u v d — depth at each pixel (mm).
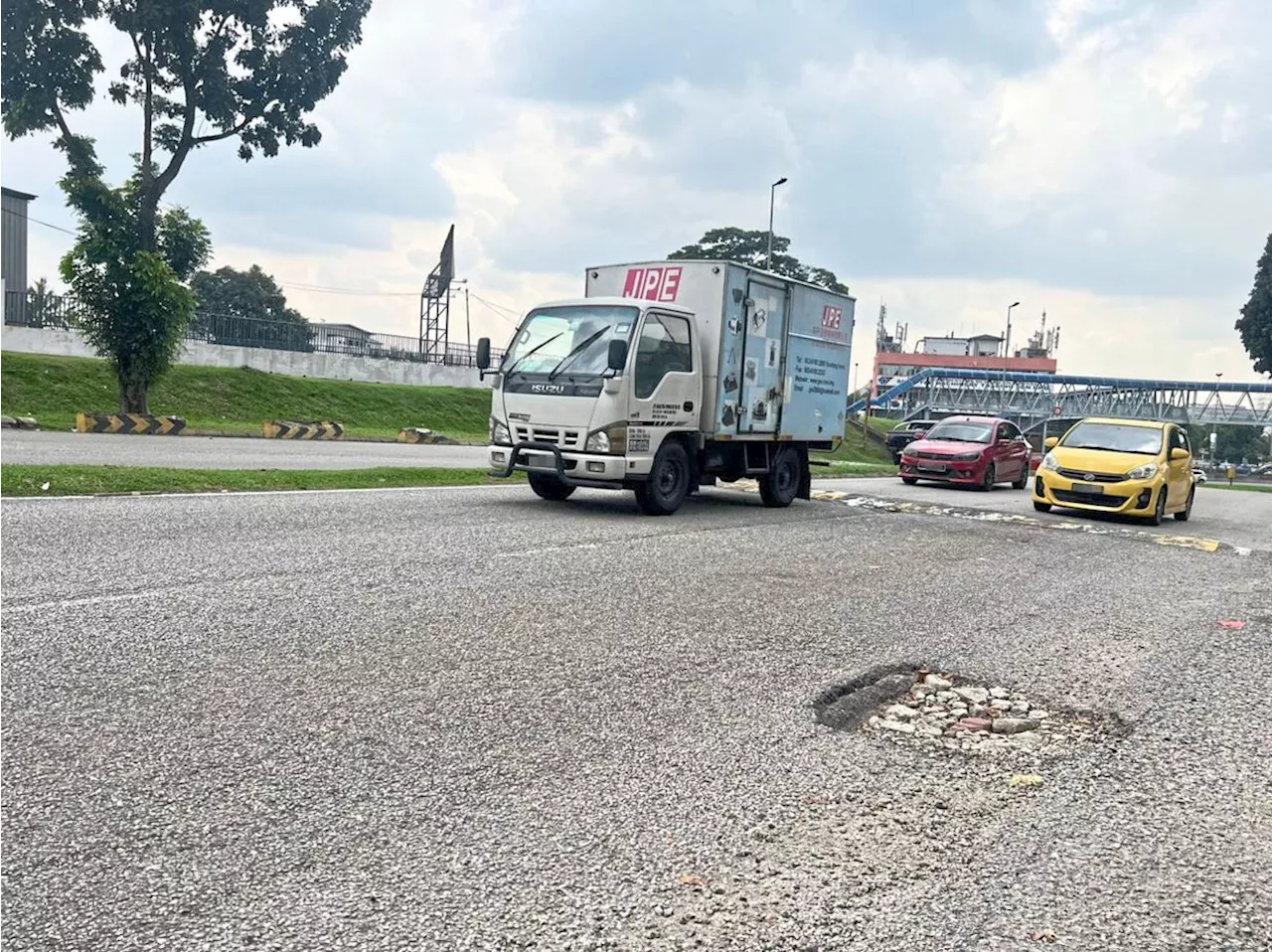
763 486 14195
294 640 5309
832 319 14867
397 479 14094
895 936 2771
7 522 8375
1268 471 79250
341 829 3205
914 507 15289
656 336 11742
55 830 3080
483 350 12289
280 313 75812
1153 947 2791
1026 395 74688
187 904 2715
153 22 24109
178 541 7957
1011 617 7113
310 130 27391
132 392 25359
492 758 3877
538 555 8359
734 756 4074
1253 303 63438
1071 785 3984
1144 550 11602
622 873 3041
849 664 5547
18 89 24047
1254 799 3924
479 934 2654
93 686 4387
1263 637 6934
